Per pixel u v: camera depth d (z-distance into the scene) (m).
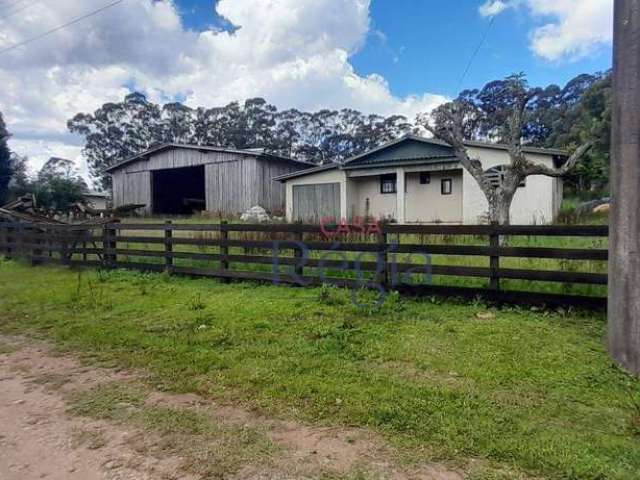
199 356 3.42
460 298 4.75
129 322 4.44
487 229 4.61
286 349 3.51
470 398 2.56
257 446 2.17
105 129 48.16
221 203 21.48
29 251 8.89
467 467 1.94
